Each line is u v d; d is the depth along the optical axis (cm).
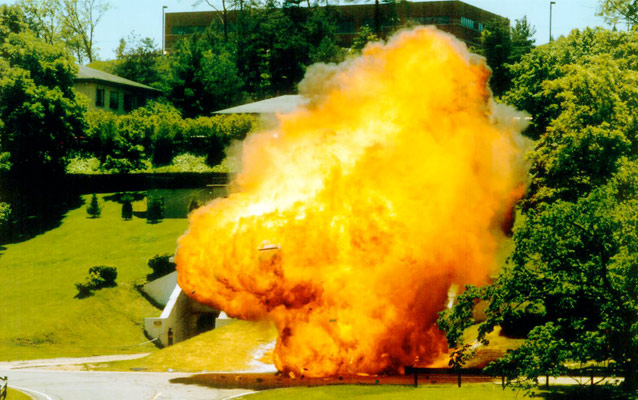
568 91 5041
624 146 4544
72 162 9075
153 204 8019
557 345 3100
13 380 4319
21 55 8769
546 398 3250
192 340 5200
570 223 3183
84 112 8988
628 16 6297
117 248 7244
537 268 3312
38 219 8206
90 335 5803
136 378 4359
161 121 9000
